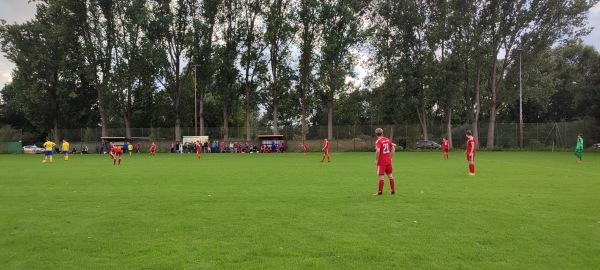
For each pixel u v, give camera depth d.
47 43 50.91
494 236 6.72
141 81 53.78
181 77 54.72
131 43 50.41
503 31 45.44
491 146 48.88
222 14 51.16
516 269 5.18
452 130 52.53
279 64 52.03
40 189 13.17
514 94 48.09
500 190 12.43
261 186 13.73
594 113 42.31
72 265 5.39
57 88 55.03
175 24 51.69
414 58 48.91
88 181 15.58
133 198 11.05
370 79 51.62
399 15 47.47
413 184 14.10
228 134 54.81
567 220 7.94
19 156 41.47
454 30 45.44
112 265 5.36
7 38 50.34
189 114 64.56
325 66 48.94
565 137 46.72
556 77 62.12
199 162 28.53
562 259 5.55
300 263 5.39
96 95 60.41
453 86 45.69
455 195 11.38
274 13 48.88
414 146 49.19
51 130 54.62
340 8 48.28
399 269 5.17
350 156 37.09
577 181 14.84
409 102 48.91
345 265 5.32
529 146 47.94
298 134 53.44
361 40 48.78
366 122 69.88
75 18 49.03
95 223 7.84
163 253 5.86
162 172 19.72
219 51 49.47
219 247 6.14
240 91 53.97
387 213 8.70
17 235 6.94
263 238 6.63
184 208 9.44
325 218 8.20
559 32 43.38
